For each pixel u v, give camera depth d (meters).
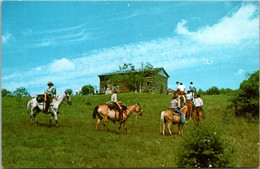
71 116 20.83
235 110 20.53
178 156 9.03
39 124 15.78
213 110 23.23
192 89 22.23
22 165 8.87
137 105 15.16
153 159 10.09
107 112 14.80
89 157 9.86
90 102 28.92
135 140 12.70
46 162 9.21
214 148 8.65
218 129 9.16
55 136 12.67
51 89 15.59
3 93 28.36
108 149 11.09
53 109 15.31
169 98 32.34
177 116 14.88
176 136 14.36
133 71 47.44
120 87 47.91
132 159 9.95
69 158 9.70
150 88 46.69
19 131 13.32
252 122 18.62
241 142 13.45
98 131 14.56
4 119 17.20
